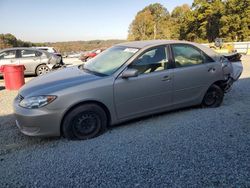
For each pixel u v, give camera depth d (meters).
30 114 3.98
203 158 3.64
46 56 12.61
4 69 8.91
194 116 5.29
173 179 3.16
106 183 3.12
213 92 5.72
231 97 6.75
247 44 24.36
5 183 3.17
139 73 4.67
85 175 3.29
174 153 3.79
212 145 4.02
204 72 5.41
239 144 4.05
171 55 5.05
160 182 3.11
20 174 3.35
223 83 5.80
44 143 4.23
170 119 5.15
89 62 5.48
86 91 4.20
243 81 8.92
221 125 4.82
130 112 4.66
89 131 4.34
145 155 3.75
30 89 4.32
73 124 4.22
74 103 4.13
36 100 4.02
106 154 3.81
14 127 4.96
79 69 5.21
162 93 4.91
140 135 4.45
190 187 3.01
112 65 4.76
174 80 5.00
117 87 4.43
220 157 3.66
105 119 4.48
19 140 4.37
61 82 4.38
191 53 5.35
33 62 12.33
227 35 51.62
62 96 4.07
